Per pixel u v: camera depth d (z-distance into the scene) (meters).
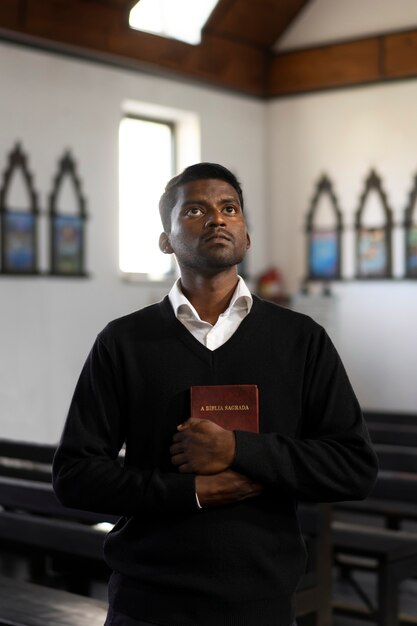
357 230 10.22
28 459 5.48
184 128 10.09
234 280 2.37
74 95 8.74
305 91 10.53
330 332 10.08
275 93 10.75
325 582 4.42
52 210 8.57
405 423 7.20
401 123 9.91
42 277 8.48
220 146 10.26
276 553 2.21
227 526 2.16
